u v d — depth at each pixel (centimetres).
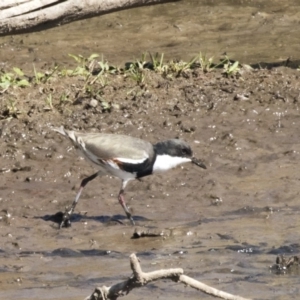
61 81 1725
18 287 1010
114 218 1236
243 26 2238
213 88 1697
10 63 1959
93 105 1609
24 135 1501
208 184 1347
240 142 1498
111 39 2166
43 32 2219
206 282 1022
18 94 1655
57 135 1500
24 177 1375
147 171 1224
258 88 1698
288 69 1803
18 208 1260
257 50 2034
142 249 1127
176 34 2191
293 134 1539
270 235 1170
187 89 1686
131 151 1202
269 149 1484
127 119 1570
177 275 782
